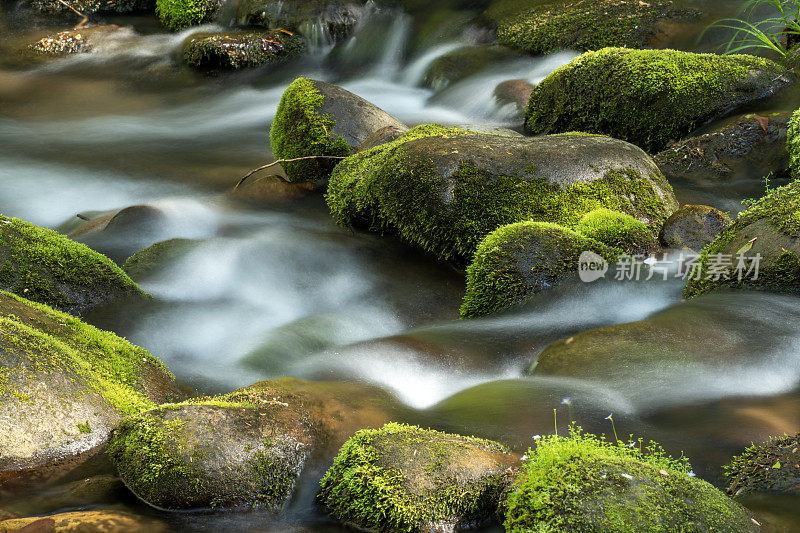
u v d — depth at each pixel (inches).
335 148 305.9
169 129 440.8
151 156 393.4
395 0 551.8
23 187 354.9
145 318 201.8
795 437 128.6
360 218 260.1
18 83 518.9
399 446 124.7
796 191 203.5
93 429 136.4
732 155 295.4
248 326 208.1
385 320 216.8
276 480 126.0
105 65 546.0
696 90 313.9
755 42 382.6
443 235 235.8
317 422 138.6
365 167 263.7
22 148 408.5
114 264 212.5
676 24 421.7
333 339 203.6
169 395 165.0
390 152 256.2
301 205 295.0
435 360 175.9
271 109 473.7
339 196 267.0
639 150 255.3
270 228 276.5
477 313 201.5
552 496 106.2
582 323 191.0
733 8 425.1
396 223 246.8
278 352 190.9
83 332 166.1
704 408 146.6
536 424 143.2
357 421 142.3
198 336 200.1
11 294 169.6
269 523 121.0
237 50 521.3
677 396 150.7
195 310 213.9
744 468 126.1
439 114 431.5
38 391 134.0
